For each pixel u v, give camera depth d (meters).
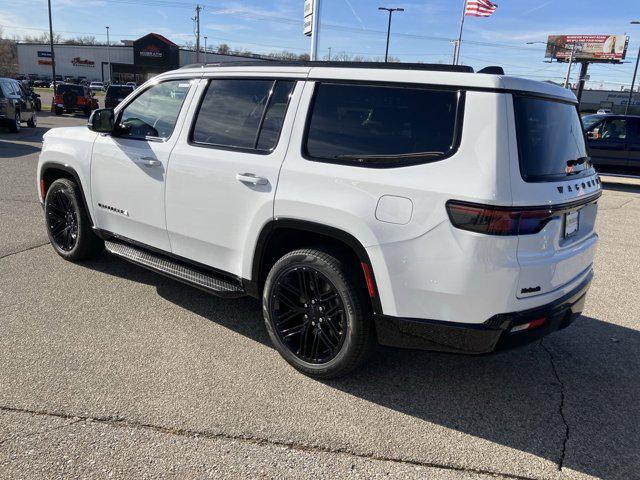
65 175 5.16
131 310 4.20
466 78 2.80
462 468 2.61
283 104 3.43
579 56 59.31
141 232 4.33
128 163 4.25
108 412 2.86
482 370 3.61
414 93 2.93
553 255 2.89
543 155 2.90
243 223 3.51
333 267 3.10
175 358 3.50
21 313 4.02
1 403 2.88
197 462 2.53
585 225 3.43
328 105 3.22
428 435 2.85
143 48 73.12
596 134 14.41
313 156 3.21
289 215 3.22
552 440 2.86
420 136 2.87
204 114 3.87
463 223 2.66
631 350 4.02
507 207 2.61
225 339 3.81
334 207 3.02
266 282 3.44
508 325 2.74
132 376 3.24
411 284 2.84
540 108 2.94
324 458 2.62
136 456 2.54
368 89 3.08
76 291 4.50
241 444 2.68
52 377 3.17
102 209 4.63
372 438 2.79
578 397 3.32
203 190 3.72
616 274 6.02
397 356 3.75
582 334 4.29
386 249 2.87
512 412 3.12
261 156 3.43
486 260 2.64
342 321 3.14
